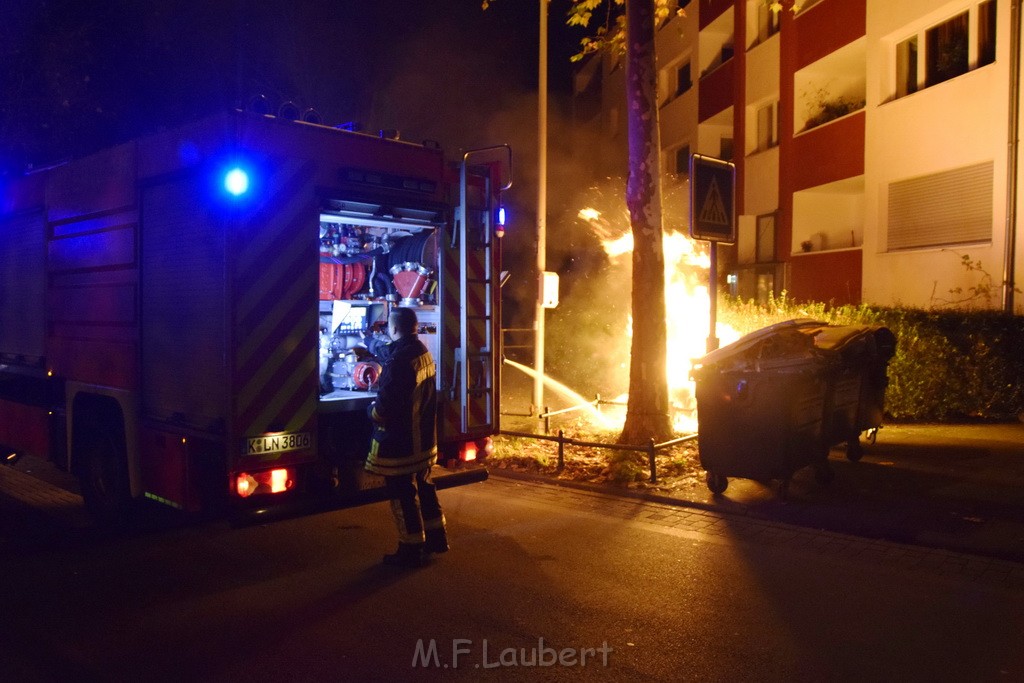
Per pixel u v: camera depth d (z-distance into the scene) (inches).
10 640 176.9
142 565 227.0
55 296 287.9
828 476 298.5
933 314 463.8
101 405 264.1
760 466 278.2
